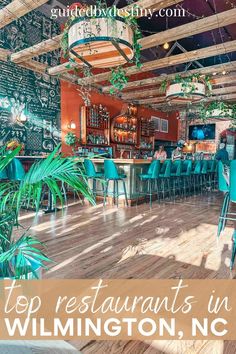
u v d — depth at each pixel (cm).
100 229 374
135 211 500
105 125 850
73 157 113
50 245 305
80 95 782
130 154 867
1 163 117
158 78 727
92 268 245
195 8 718
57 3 657
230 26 763
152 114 1129
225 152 815
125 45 336
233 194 251
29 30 635
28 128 652
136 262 259
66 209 515
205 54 564
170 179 689
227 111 857
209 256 277
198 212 495
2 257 107
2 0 553
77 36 326
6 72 601
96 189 610
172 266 251
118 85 554
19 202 107
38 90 671
